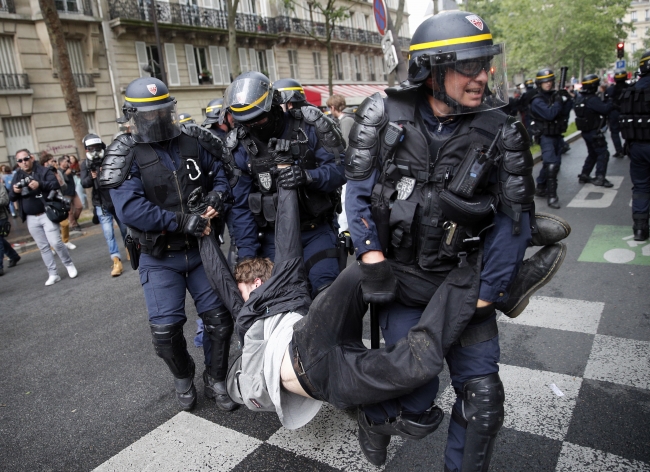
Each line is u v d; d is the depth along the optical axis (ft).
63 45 39.63
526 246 5.87
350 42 100.58
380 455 7.00
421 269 6.16
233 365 8.09
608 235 18.80
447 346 5.70
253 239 10.27
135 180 9.05
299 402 7.45
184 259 9.51
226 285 8.94
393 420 6.39
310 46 92.27
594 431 8.18
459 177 5.58
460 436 6.43
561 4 118.21
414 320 6.37
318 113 9.98
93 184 20.61
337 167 9.78
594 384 9.49
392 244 6.09
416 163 5.81
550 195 23.99
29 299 19.75
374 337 6.64
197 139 9.68
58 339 14.99
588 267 15.76
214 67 75.25
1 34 53.11
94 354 13.56
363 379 5.98
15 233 37.60
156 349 9.44
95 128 62.03
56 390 11.64
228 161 10.00
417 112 5.91
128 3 63.62
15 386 12.07
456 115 5.82
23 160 20.83
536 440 8.11
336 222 10.71
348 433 8.80
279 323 7.36
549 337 11.55
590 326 11.84
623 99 16.70
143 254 9.57
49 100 57.00
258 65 83.05
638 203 17.48
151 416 10.07
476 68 5.44
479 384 6.03
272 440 8.83
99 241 30.94
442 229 5.85
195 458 8.52
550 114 22.79
